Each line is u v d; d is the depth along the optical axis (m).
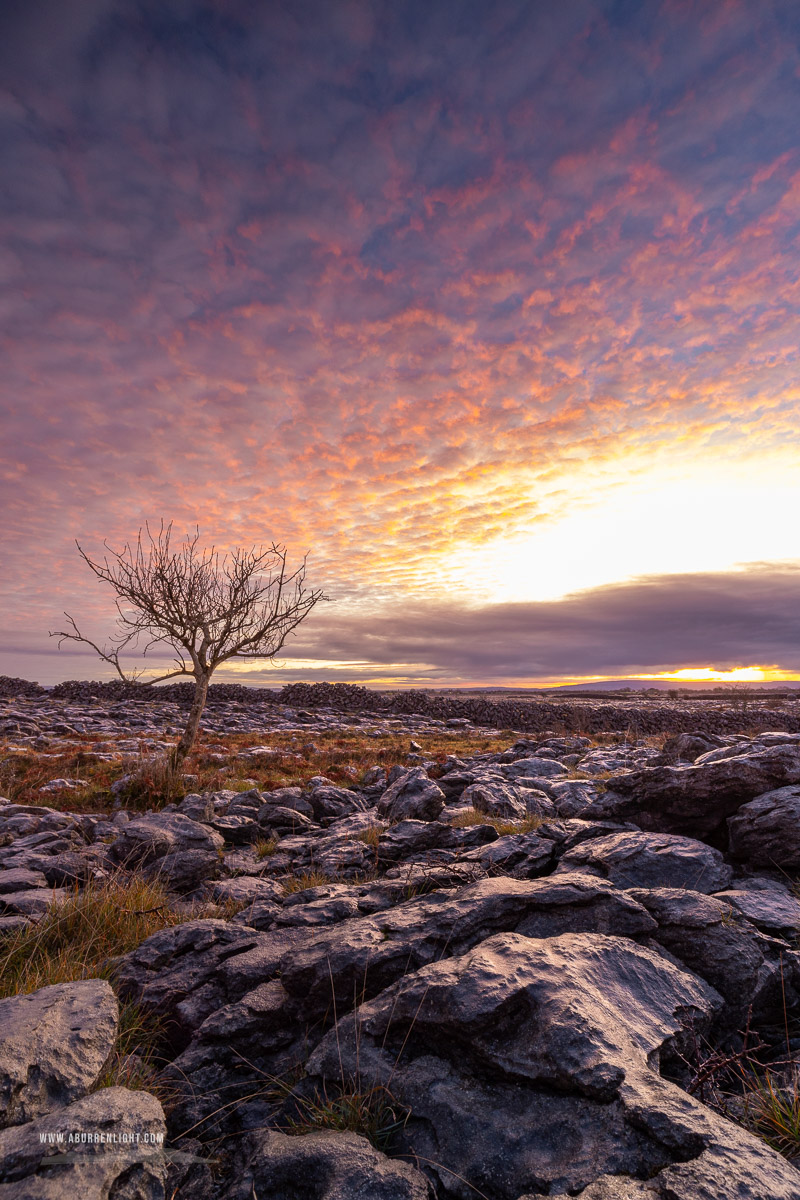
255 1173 2.95
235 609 17.02
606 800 8.58
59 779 16.08
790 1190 2.39
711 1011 4.08
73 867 8.15
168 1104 3.80
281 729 36.28
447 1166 2.97
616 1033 3.39
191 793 14.68
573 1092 3.12
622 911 4.95
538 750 23.52
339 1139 3.06
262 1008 4.46
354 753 24.39
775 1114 3.17
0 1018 3.67
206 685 17.14
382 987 4.51
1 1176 2.50
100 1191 2.48
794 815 6.45
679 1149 2.66
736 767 7.40
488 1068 3.43
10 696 52.47
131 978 5.23
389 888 6.95
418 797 11.34
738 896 5.55
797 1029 4.28
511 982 3.71
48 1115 2.87
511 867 7.59
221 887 8.05
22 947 5.59
